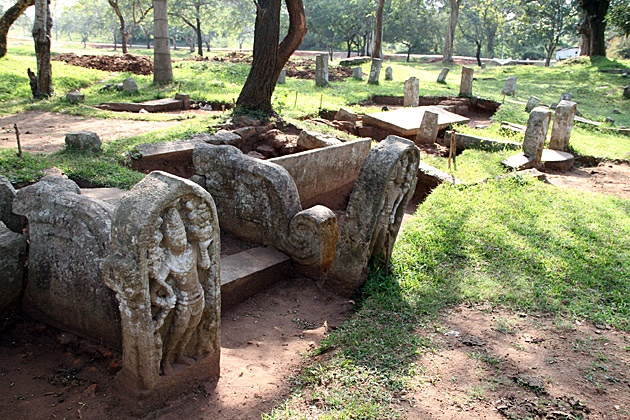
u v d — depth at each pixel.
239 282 5.73
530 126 11.64
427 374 4.27
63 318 4.72
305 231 6.21
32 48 33.78
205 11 41.59
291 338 5.02
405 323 5.09
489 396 4.02
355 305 5.66
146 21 51.72
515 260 6.54
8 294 4.82
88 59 23.75
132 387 3.77
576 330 5.05
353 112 15.28
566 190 9.76
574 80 27.80
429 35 52.44
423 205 8.53
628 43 46.22
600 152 13.20
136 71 23.16
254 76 13.03
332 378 4.19
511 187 9.64
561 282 6.00
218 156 6.90
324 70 21.69
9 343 4.74
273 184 6.41
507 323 5.14
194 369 4.04
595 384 4.21
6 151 8.46
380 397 3.94
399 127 13.58
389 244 6.16
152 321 3.56
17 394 4.02
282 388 4.14
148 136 10.22
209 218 3.77
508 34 62.50
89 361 4.46
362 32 49.00
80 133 8.98
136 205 3.38
